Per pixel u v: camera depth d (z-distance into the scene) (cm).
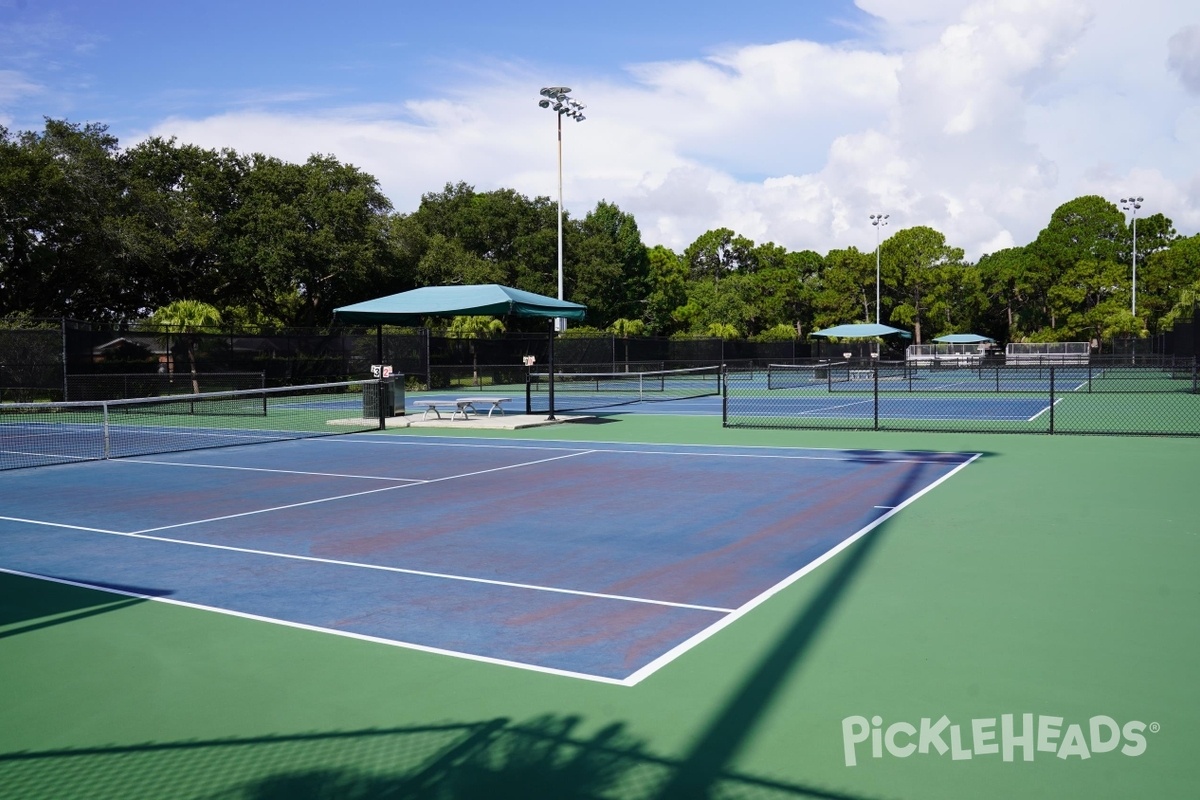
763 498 1119
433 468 1434
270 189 4375
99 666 545
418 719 461
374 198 4703
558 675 519
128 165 4253
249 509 1073
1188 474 1279
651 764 409
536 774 402
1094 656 538
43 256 3447
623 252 6825
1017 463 1415
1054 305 8506
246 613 650
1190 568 746
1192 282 7925
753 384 4309
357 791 389
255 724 458
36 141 3472
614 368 4628
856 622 611
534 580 733
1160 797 376
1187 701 471
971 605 647
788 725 447
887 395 3412
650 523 966
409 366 3988
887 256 8712
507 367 4381
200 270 4391
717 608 648
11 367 2897
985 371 5469
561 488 1214
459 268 5081
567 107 4419
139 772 408
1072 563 767
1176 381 4109
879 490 1171
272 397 3556
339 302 4819
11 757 425
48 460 1595
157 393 3262
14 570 784
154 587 724
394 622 625
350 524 976
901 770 400
